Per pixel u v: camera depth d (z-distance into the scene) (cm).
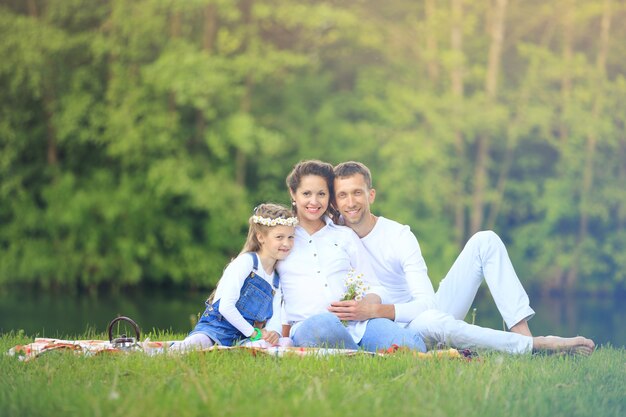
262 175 2266
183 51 2158
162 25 2170
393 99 2364
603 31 2558
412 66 2448
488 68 2448
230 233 2197
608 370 521
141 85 2202
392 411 385
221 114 2234
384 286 638
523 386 454
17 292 2139
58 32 2136
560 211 2436
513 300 609
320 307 604
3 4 2280
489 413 390
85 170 2233
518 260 2453
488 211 2495
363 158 2314
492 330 587
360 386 434
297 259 611
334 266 609
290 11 2247
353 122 2438
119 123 2095
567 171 2477
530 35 2589
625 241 2500
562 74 2466
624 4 2564
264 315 602
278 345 583
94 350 554
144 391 413
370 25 2417
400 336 573
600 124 2456
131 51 2175
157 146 2155
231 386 427
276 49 2377
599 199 2498
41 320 1697
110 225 2150
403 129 2356
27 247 2117
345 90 2455
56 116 2128
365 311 588
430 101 2342
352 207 612
